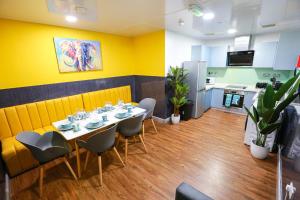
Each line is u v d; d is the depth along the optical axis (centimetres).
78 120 242
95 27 311
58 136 217
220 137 319
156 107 411
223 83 523
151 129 362
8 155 203
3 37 236
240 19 267
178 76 374
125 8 208
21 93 260
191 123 395
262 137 246
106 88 386
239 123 390
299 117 215
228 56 462
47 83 288
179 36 395
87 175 218
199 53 443
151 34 375
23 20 247
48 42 281
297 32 341
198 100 419
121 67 413
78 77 332
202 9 212
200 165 234
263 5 185
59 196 184
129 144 296
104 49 370
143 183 202
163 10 218
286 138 238
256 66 421
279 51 370
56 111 288
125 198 180
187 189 117
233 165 232
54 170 229
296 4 179
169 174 217
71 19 250
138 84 445
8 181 203
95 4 192
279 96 203
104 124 223
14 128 242
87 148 198
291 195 161
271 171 217
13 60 248
